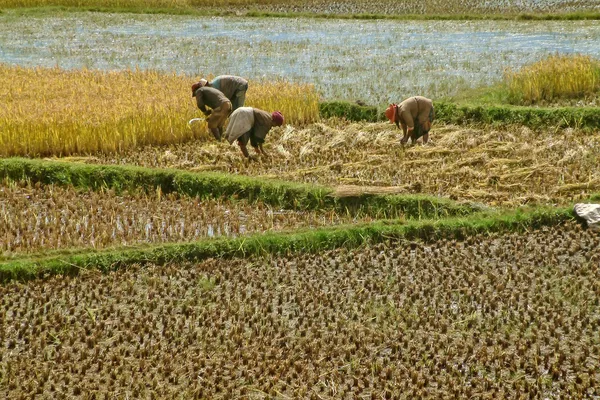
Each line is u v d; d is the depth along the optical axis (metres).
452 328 15.55
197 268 18.27
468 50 44.88
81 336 15.39
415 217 21.00
